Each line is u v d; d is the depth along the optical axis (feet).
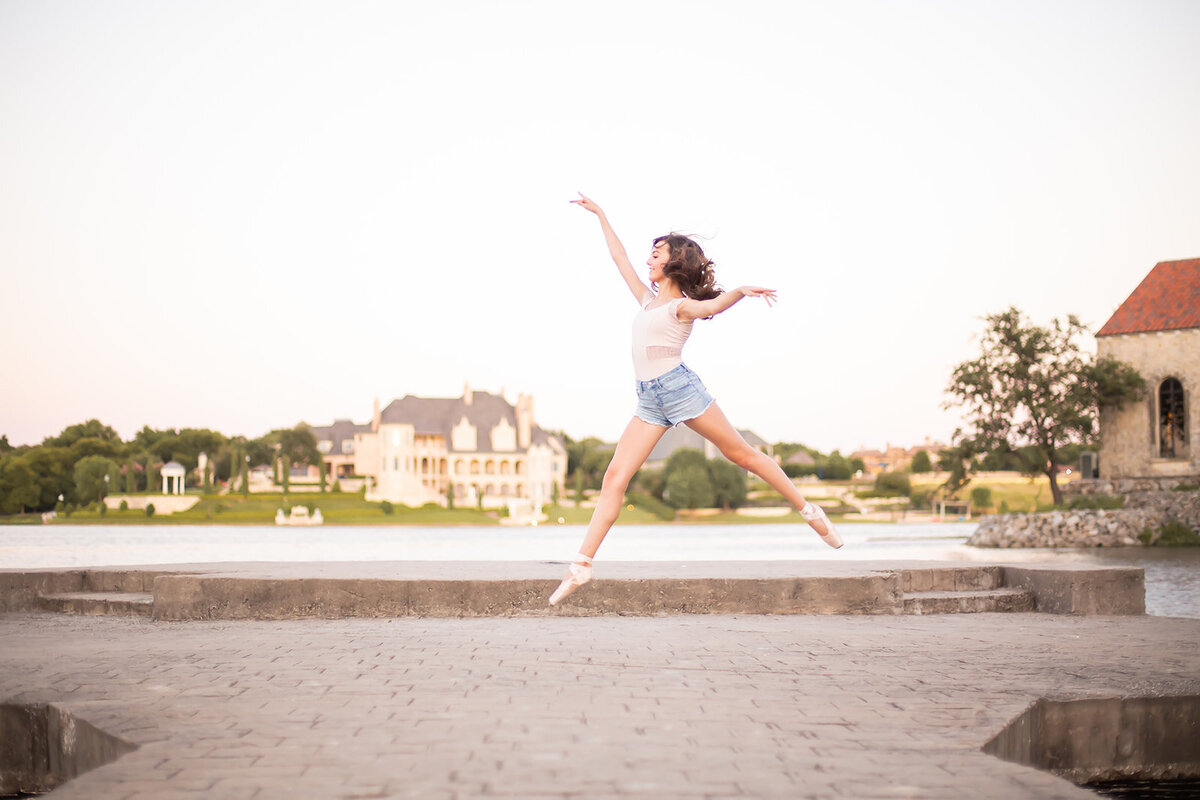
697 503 498.69
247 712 17.29
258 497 552.82
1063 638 28.19
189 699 18.49
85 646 26.30
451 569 39.68
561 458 593.42
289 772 13.29
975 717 17.15
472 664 22.76
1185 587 72.79
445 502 566.36
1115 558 126.11
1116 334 191.21
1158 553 142.82
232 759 13.99
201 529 442.50
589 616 34.45
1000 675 21.62
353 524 498.28
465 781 12.84
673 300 18.58
